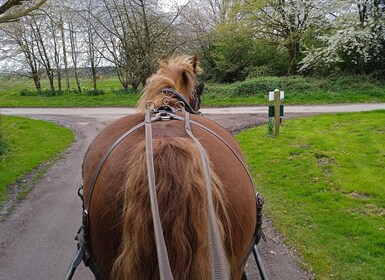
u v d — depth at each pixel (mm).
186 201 1478
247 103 20031
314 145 9422
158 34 24766
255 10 23797
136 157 1668
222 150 1939
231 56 26391
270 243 4680
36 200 6691
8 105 24922
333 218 5297
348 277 3891
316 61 22625
